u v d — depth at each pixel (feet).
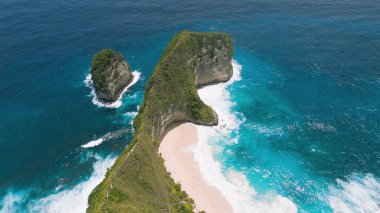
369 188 234.17
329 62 389.60
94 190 217.97
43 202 223.51
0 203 223.71
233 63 394.93
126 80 344.90
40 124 292.81
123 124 293.02
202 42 326.03
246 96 334.03
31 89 338.95
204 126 291.38
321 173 247.50
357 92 336.29
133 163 209.56
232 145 272.51
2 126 289.94
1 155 262.26
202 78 339.57
